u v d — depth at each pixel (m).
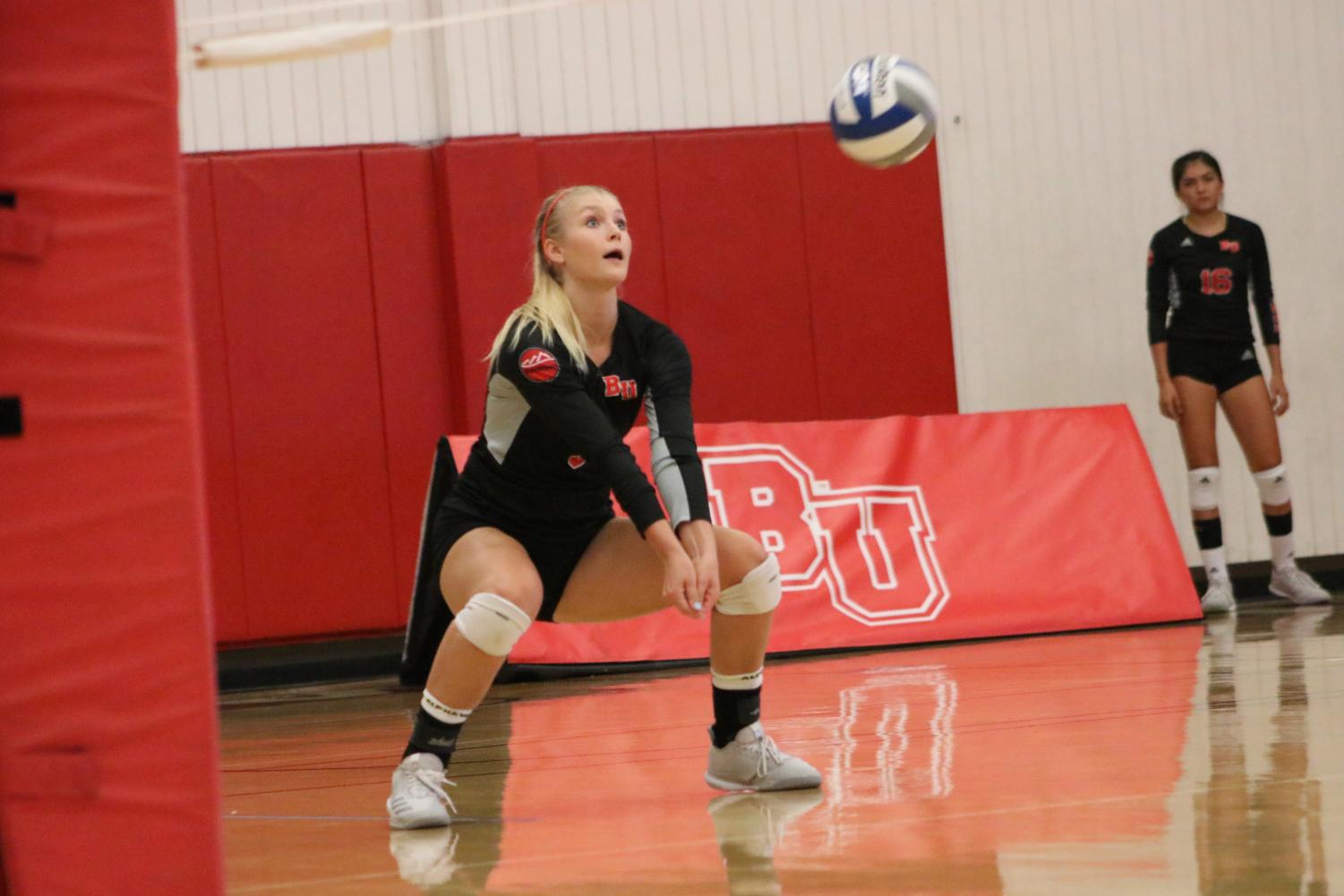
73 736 4.23
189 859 4.27
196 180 21.98
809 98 24.53
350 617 22.53
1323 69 25.98
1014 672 13.33
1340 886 4.77
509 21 23.33
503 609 7.23
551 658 16.09
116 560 4.29
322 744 11.62
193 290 21.94
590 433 7.29
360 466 22.62
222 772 10.12
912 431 18.55
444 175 22.67
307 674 18.66
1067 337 25.25
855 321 24.36
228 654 20.75
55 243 4.28
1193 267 19.67
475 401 22.62
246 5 22.34
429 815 7.11
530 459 7.56
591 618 8.02
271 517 22.23
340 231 22.58
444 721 7.34
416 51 23.09
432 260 22.98
